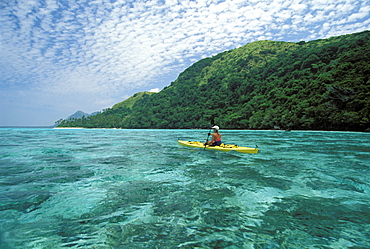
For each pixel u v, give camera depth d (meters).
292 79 71.00
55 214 3.78
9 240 2.92
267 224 3.42
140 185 5.53
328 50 83.94
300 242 2.91
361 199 4.55
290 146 15.19
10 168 7.56
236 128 69.75
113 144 17.31
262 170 7.27
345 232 3.18
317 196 4.73
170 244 2.84
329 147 14.49
